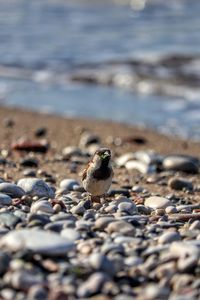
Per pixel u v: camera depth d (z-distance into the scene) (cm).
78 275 754
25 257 777
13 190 1198
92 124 2592
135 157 1858
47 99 3219
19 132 2356
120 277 770
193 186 1530
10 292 705
